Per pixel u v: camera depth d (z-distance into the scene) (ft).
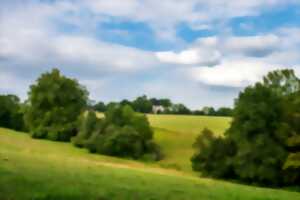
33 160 126.93
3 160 114.01
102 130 335.26
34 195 76.54
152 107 640.99
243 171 232.73
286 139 229.86
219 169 245.24
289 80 257.14
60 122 370.94
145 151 336.29
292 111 237.25
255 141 232.32
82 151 326.24
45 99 377.50
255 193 114.42
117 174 119.44
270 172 227.20
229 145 250.16
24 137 355.36
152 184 105.19
